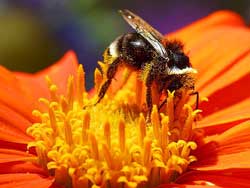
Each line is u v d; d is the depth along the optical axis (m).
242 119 0.10
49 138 0.09
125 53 0.10
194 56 0.11
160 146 0.09
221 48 0.11
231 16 0.13
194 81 0.10
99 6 0.18
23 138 0.10
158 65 0.10
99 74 0.10
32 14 0.17
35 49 0.17
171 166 0.09
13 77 0.11
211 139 0.10
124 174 0.09
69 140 0.09
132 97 0.10
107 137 0.09
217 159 0.09
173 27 0.18
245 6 0.17
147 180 0.09
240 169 0.09
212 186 0.09
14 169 0.09
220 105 0.10
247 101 0.10
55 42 0.17
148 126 0.10
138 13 0.18
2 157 0.10
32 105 0.10
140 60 0.10
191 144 0.09
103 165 0.09
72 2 0.18
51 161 0.09
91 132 0.09
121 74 0.11
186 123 0.10
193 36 0.12
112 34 0.17
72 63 0.12
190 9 0.18
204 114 0.10
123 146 0.09
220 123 0.10
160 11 0.18
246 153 0.09
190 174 0.09
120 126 0.09
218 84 0.11
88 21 0.18
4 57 0.17
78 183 0.09
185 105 0.10
